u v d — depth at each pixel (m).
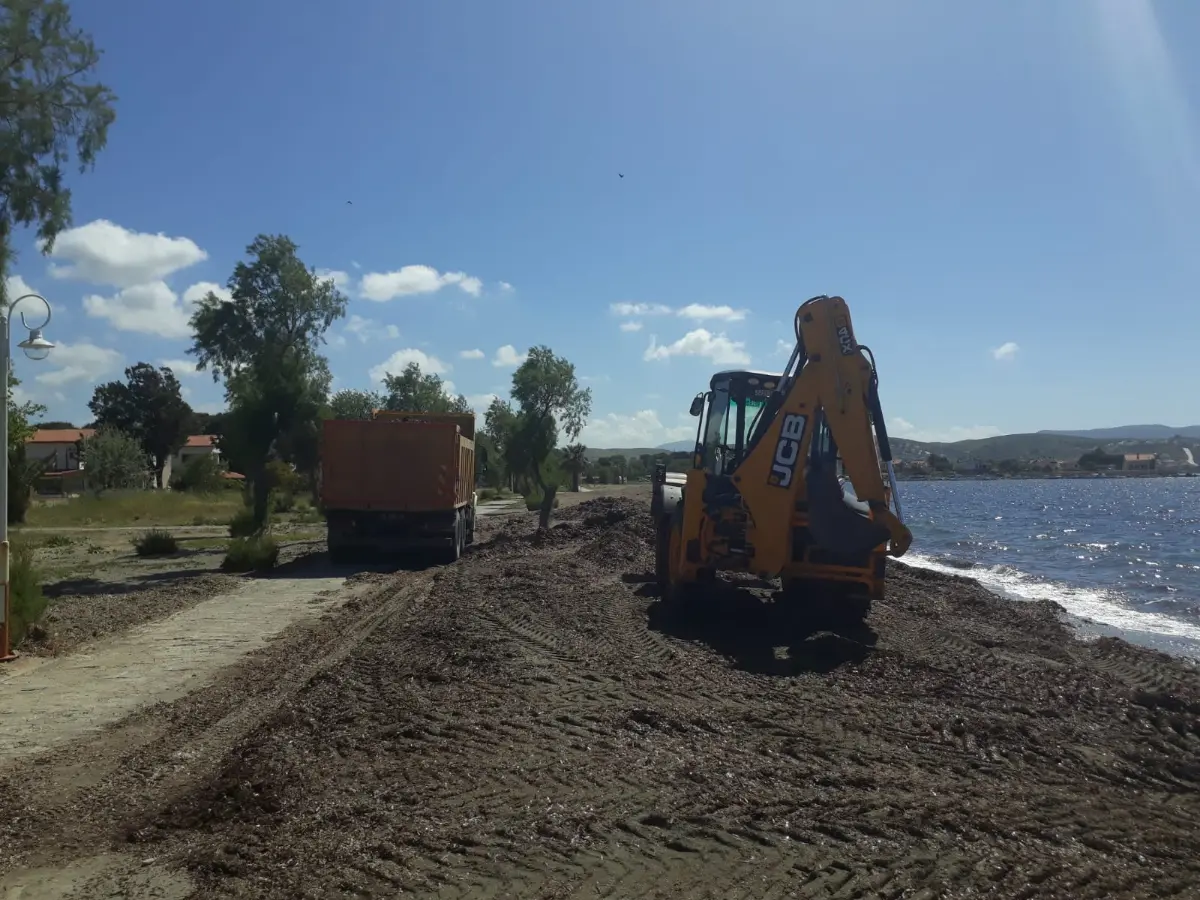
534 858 4.98
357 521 20.64
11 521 37.00
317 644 11.26
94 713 8.23
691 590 12.61
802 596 12.54
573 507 39.16
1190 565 27.14
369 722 7.50
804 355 11.27
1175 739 7.23
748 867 4.86
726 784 5.99
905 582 18.47
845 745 6.83
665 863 4.91
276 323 28.12
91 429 79.94
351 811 5.66
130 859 5.21
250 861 5.05
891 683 8.70
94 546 27.48
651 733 7.11
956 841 5.17
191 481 57.47
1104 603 18.73
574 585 15.03
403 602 14.64
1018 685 8.70
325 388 27.39
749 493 11.19
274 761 6.64
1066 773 6.39
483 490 64.06
